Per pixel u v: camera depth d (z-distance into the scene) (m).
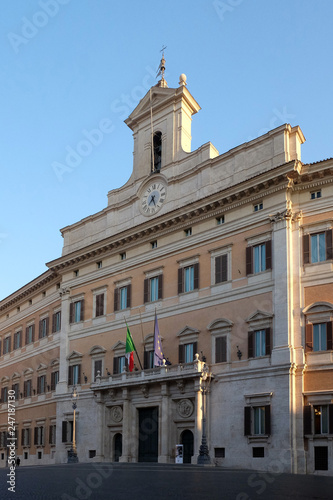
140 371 44.16
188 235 45.66
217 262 42.94
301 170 39.19
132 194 51.91
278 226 39.62
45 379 58.25
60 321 57.00
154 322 45.41
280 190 39.91
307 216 39.09
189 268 44.97
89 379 50.41
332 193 38.44
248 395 38.19
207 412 40.25
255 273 40.41
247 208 42.00
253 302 39.91
